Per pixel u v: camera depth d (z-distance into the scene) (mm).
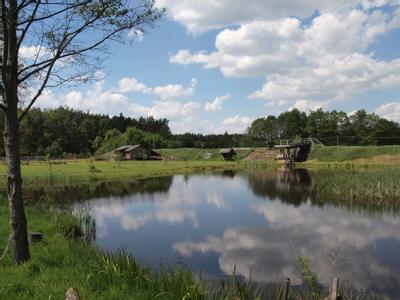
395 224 23812
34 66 10805
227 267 15750
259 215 27719
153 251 18359
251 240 20422
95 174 59625
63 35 11000
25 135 130750
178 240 20562
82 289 9070
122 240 20547
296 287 13367
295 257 17156
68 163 91812
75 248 13586
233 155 118625
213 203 33938
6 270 10266
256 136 175375
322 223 24500
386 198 32938
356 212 28016
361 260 16625
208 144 164250
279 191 41500
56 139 138750
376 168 72375
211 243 19875
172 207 31781
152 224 24812
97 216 27641
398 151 89875
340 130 148250
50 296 8391
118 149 118938
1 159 89562
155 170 73438
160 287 9688
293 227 23484
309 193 38938
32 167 73688
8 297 8445
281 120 175250
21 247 10938
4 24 10188
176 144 156875
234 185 49031
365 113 143125
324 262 16422
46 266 11070
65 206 31656
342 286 13531
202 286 10727
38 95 10789
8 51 10461
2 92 10648
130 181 54625
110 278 10094
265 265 16016
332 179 45188
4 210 21672
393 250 18141
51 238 15883
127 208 31172
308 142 103125
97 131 166125
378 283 13875
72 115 168625
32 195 38375
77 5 10625
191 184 50781
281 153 99500
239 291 10570
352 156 93562
